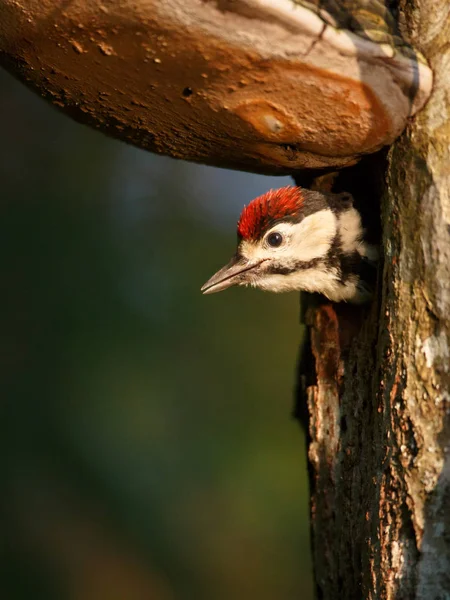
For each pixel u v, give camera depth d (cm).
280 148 802
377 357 787
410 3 743
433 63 741
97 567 1501
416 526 708
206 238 1736
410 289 743
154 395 1598
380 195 827
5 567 1450
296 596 1568
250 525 1584
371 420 815
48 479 1505
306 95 728
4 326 1557
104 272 1650
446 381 716
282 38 688
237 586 1548
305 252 945
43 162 1703
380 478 743
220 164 866
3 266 1591
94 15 667
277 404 1656
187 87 725
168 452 1584
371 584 738
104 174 1741
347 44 701
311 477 892
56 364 1563
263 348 1692
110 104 764
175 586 1530
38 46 704
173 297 1677
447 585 697
